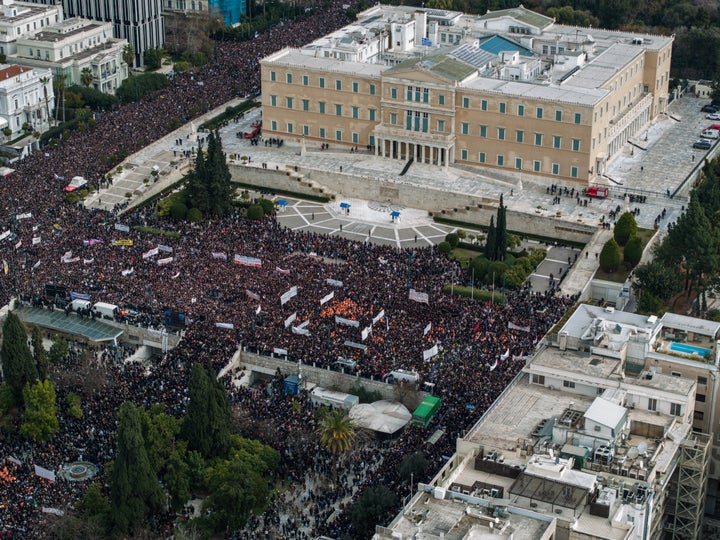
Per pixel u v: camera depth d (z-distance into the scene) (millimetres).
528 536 196875
